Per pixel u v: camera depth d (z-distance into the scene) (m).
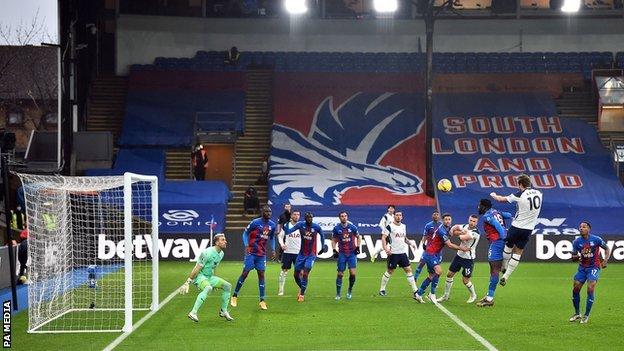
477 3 52.88
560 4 52.56
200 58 50.69
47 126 38.56
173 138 44.78
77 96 37.81
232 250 34.97
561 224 38.84
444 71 50.62
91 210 29.48
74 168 32.88
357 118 46.91
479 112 47.59
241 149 45.84
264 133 47.00
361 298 21.98
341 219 21.67
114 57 50.72
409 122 46.81
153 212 19.73
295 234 22.70
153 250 19.64
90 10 47.72
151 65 50.00
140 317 18.22
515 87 49.50
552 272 30.61
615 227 38.78
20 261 25.83
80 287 24.50
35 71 38.66
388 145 45.25
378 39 52.12
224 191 39.41
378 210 38.78
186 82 48.66
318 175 42.81
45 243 20.47
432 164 43.25
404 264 21.92
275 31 52.12
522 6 52.94
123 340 15.05
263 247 19.75
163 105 46.97
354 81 49.56
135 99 47.12
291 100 47.91
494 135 45.97
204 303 20.73
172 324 17.06
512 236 19.06
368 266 33.31
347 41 52.19
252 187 40.09
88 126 46.50
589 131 46.25
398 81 49.72
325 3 53.09
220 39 51.88
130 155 42.66
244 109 47.50
